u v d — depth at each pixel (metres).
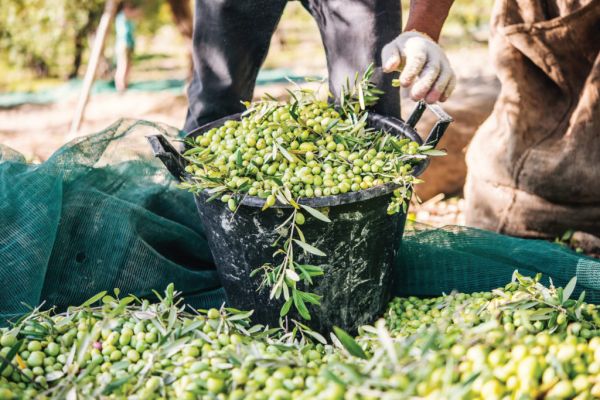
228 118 2.66
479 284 2.66
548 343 1.80
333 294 2.32
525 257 2.60
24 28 9.98
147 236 2.81
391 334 2.30
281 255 2.23
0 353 1.95
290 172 2.24
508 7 3.20
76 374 1.92
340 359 1.85
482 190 3.35
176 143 2.99
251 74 3.04
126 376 1.83
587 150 3.05
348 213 2.15
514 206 3.24
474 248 2.71
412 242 2.77
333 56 2.88
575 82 3.12
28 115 7.68
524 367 1.63
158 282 2.69
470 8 11.04
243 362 1.76
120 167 2.88
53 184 2.56
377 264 2.36
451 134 4.36
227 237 2.27
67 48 10.02
